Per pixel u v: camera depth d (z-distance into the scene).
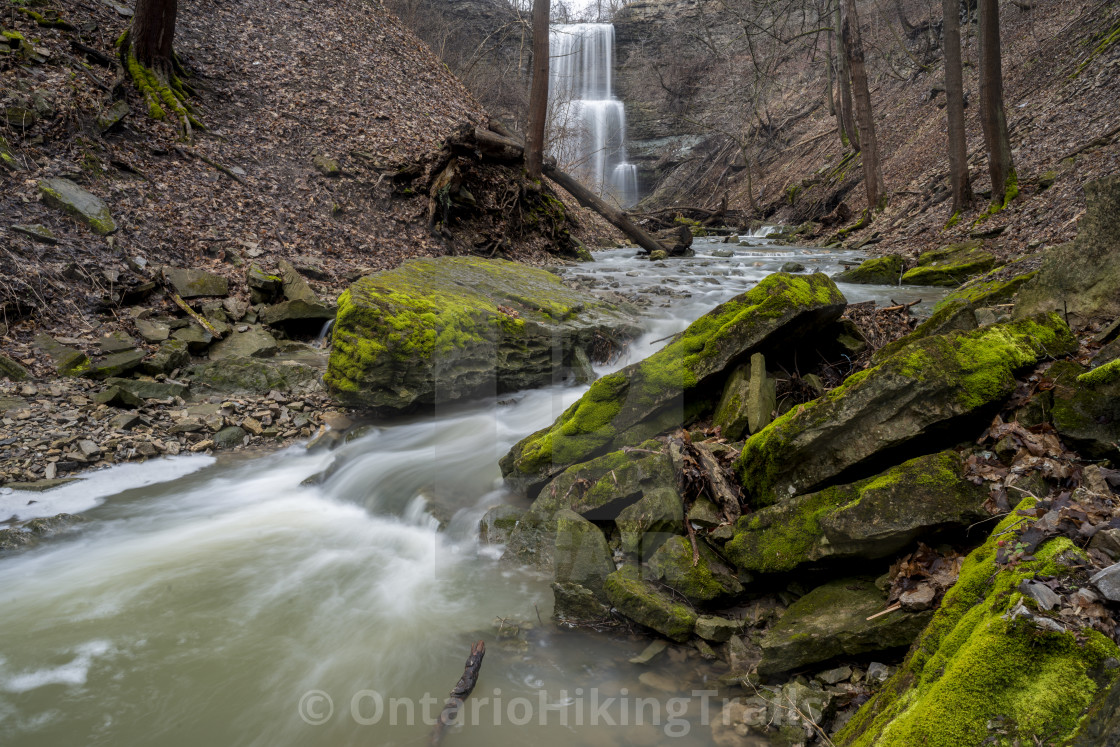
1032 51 18.98
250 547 4.28
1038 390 3.13
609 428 4.13
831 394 3.41
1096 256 3.73
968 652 2.00
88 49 11.88
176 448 6.00
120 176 10.18
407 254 12.18
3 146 9.22
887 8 27.06
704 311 8.52
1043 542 2.32
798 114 31.89
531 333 5.73
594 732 2.61
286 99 14.50
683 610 3.14
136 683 2.97
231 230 10.43
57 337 7.32
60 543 4.32
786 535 3.21
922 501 2.87
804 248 18.30
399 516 4.58
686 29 36.75
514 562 3.85
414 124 16.06
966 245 11.62
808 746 2.44
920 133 21.31
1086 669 1.84
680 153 39.09
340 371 6.09
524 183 14.97
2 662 3.09
